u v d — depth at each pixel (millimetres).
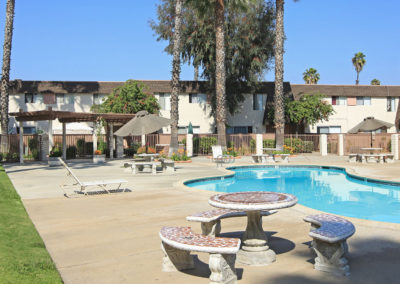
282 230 6949
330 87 39812
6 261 4992
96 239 6480
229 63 34531
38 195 11305
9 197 10438
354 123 39500
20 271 4676
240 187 15344
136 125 17875
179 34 26391
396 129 39562
